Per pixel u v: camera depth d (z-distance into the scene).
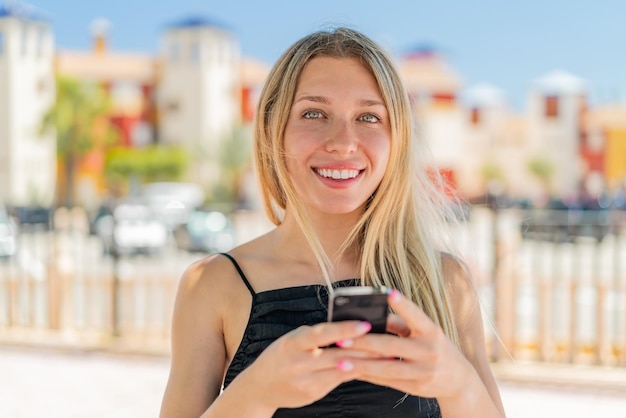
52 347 6.08
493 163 48.44
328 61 1.47
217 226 14.45
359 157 1.45
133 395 4.91
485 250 8.49
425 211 1.64
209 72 46.25
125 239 12.23
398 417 1.42
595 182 47.16
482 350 1.61
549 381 4.96
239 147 39.94
